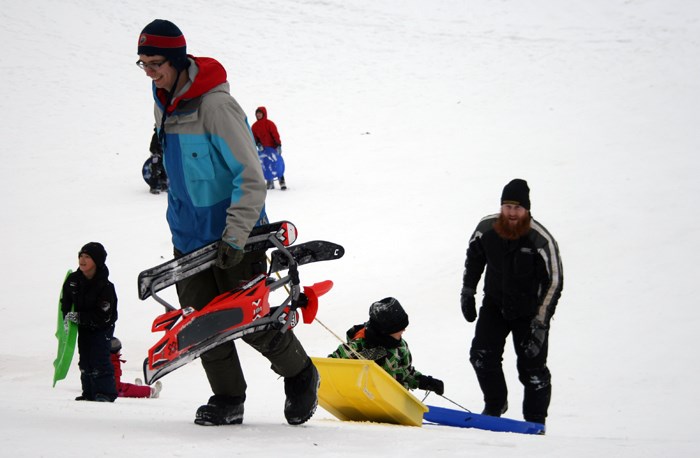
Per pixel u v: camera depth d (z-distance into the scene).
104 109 91.12
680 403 26.69
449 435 14.28
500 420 19.00
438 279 44.69
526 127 81.31
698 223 49.25
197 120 12.75
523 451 12.20
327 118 89.69
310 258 13.67
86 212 61.06
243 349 37.78
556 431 22.70
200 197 13.11
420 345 35.59
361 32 114.31
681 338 33.53
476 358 20.64
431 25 115.69
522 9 117.88
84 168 74.25
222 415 13.35
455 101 92.69
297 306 13.52
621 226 49.88
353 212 58.38
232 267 13.27
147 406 20.42
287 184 67.75
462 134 81.38
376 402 17.03
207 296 13.49
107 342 24.00
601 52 101.94
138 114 90.44
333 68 104.38
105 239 54.47
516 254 19.83
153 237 54.66
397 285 44.06
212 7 120.56
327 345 36.28
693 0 113.56
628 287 40.31
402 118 88.50
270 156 64.69
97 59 103.62
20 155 77.25
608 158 67.44
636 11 112.62
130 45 108.12
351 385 16.83
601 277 42.03
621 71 95.69
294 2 123.25
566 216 52.94
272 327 12.92
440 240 51.47
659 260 43.69
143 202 63.75
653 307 37.44
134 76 100.62
